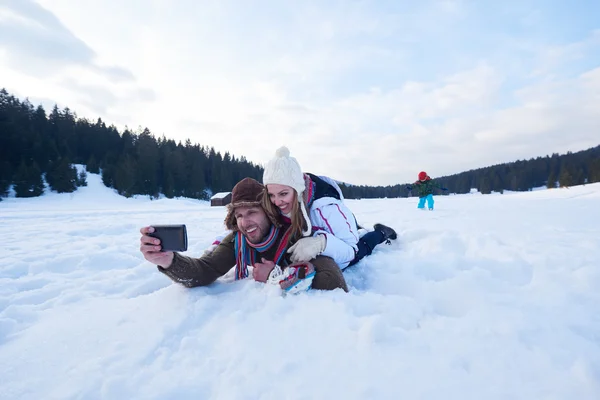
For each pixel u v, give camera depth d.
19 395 1.03
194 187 50.03
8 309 1.76
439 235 3.36
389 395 0.94
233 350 1.24
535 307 1.60
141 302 1.79
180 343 1.33
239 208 1.97
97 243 3.92
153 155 49.62
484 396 0.92
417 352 1.16
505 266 2.28
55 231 5.14
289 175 1.92
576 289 1.79
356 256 2.50
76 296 2.01
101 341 1.34
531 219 5.27
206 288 1.95
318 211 2.16
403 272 2.30
